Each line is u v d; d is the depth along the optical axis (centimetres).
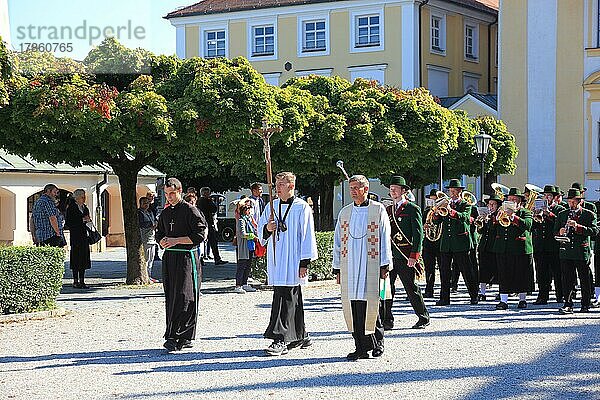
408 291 1372
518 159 3919
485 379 995
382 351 1134
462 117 3120
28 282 1495
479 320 1471
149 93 1841
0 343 1243
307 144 2316
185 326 1172
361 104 2425
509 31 3941
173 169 3725
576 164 3816
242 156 2022
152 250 2125
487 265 1784
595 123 3775
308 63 4681
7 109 1784
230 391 940
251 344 1227
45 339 1276
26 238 3019
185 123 1864
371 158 2441
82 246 1981
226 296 1838
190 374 1027
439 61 4666
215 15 4872
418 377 1005
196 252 1185
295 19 4706
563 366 1070
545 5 3859
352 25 4584
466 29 4894
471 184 3859
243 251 1897
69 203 1991
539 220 1727
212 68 1955
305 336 1195
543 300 1728
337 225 1152
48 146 1867
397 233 1366
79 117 1753
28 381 997
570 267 1566
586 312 1580
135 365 1080
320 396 916
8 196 3000
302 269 1166
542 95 3872
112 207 3619
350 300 1120
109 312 1573
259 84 1948
